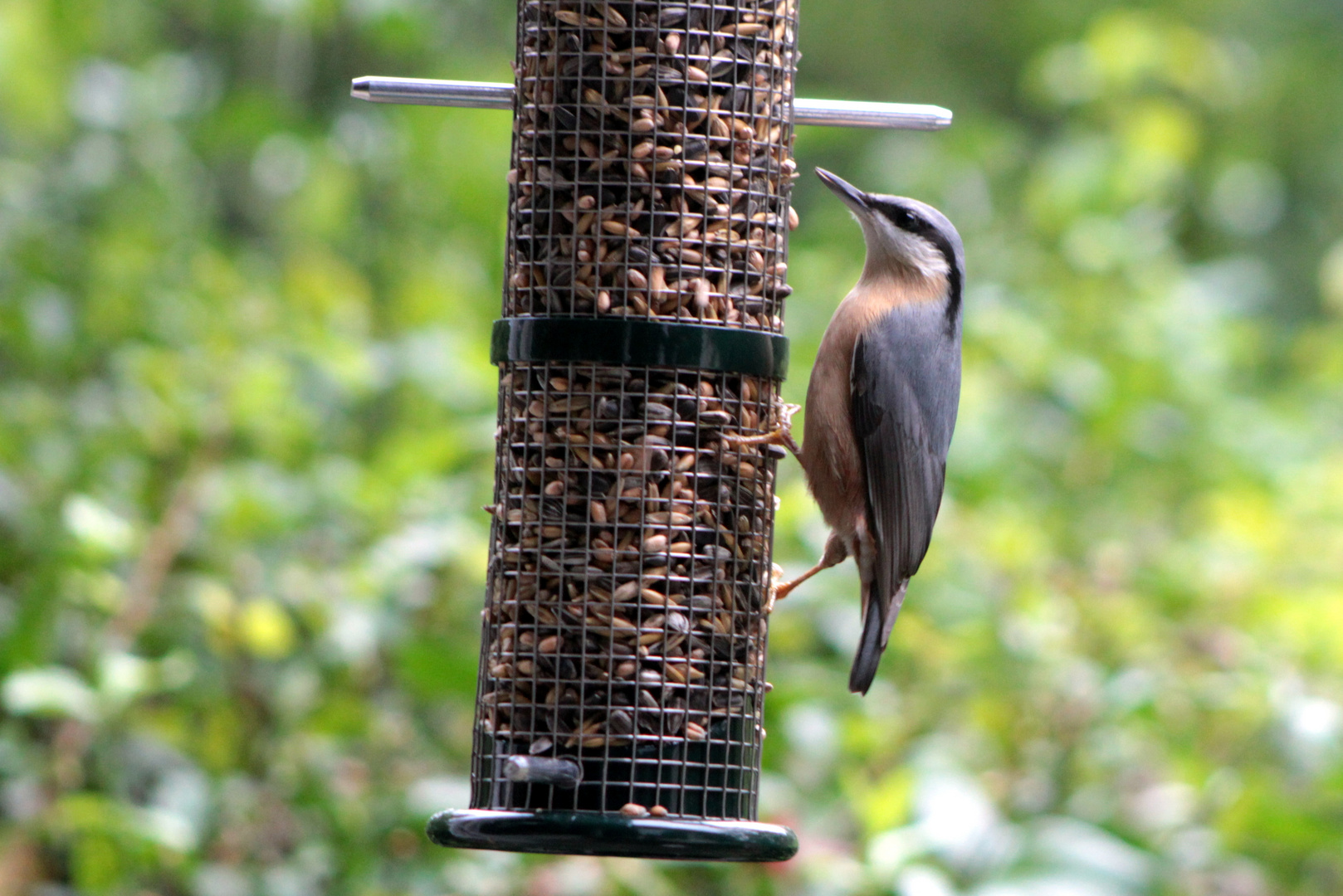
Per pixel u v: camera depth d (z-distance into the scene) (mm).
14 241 13484
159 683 10633
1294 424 15344
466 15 17391
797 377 13977
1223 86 17625
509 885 10688
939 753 11078
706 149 9188
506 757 8734
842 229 17719
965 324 14367
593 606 8961
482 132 15664
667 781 8891
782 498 12336
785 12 9539
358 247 15750
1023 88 19000
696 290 9125
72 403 12805
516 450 9211
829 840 10625
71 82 14852
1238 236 19484
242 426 12219
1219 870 11227
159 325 13281
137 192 14633
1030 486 14219
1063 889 9852
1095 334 15047
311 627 11367
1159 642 12086
